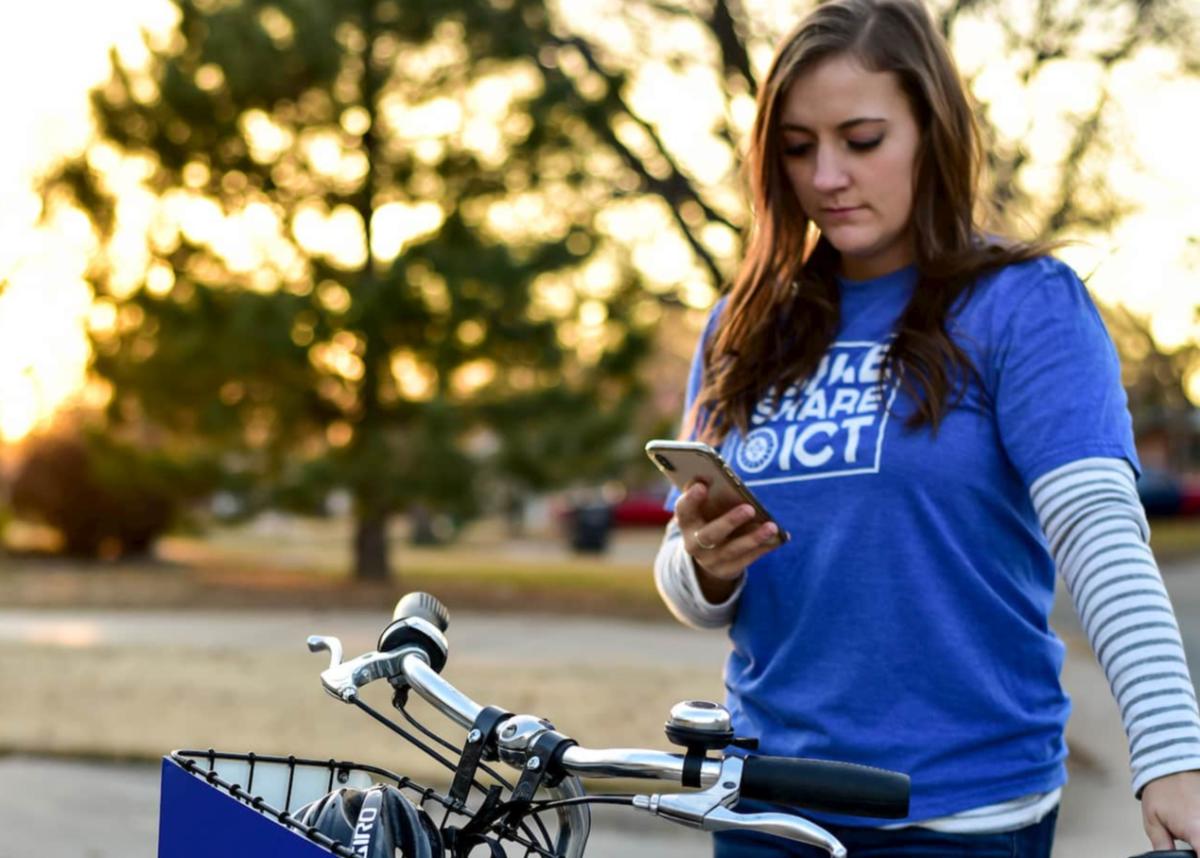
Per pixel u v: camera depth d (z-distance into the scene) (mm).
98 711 8195
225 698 8656
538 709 8281
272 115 16703
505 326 16672
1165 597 1710
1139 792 1627
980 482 1924
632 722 7871
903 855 1934
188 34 16797
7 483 24453
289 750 6988
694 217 14578
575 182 15961
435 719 7906
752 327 2168
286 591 17203
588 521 30109
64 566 21828
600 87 15406
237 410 17172
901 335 1986
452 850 1716
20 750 7086
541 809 1688
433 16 16203
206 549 27656
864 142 2027
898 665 1937
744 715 2086
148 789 6465
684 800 1562
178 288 16797
